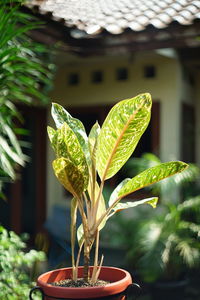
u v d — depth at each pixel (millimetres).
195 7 5242
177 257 4918
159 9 5383
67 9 5426
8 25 3275
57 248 4656
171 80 6211
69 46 5465
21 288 3002
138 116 1564
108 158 1696
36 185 7113
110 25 5121
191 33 5059
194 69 6879
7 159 3291
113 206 1774
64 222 6086
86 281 1776
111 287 1584
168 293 4957
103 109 6656
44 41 5020
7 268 2980
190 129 6746
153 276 4941
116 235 5367
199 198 5211
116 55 5695
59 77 6969
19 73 3486
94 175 1805
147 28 5066
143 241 4926
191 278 5789
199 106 6957
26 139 6988
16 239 3191
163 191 5098
